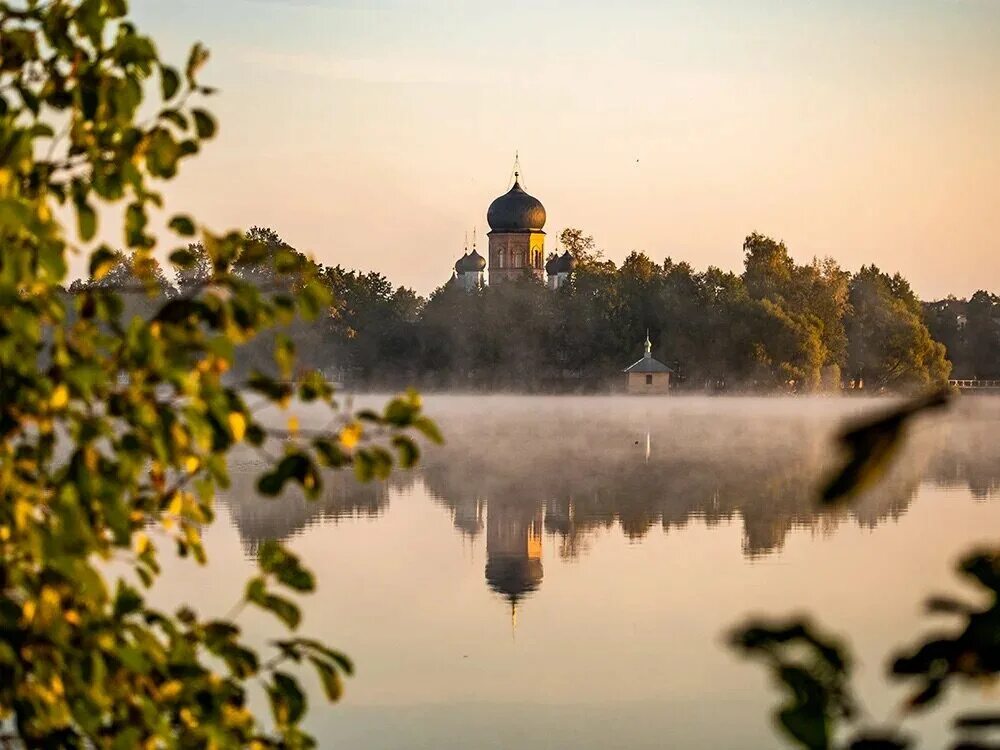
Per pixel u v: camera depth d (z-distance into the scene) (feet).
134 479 13.29
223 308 13.44
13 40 14.46
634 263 447.83
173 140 14.33
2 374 12.72
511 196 576.20
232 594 79.56
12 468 13.12
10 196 13.51
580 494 161.58
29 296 13.66
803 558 105.09
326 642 69.92
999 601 8.05
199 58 14.73
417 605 82.07
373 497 154.61
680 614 80.79
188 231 13.94
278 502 144.66
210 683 13.91
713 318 404.57
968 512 141.28
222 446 13.19
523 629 75.56
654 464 211.41
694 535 121.60
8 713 12.87
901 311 429.79
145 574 15.19
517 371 427.33
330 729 54.85
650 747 53.47
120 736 12.85
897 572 97.60
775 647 7.38
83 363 13.16
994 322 536.42
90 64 14.64
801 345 393.50
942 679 8.12
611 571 98.37
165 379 12.89
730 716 57.88
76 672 12.79
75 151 14.37
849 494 6.89
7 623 12.73
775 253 421.59
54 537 12.64
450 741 53.62
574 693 61.57
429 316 440.04
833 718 7.30
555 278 591.37
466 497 156.76
